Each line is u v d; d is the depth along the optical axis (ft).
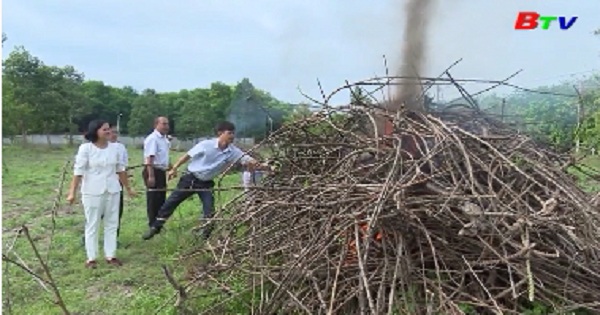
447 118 14.67
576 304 9.98
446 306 9.98
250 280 12.00
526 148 12.76
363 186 11.28
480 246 10.71
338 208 11.38
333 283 10.37
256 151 17.19
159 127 20.99
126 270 17.47
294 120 15.24
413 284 10.40
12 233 22.49
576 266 10.85
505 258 9.95
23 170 50.72
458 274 10.77
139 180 41.42
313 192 12.41
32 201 31.12
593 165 15.93
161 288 15.20
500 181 11.08
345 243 10.65
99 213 17.78
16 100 89.86
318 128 15.21
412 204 10.80
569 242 10.82
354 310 10.48
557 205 11.10
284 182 14.64
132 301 14.49
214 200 20.22
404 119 12.57
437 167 11.82
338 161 13.46
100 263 18.21
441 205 10.62
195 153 19.36
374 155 12.63
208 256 14.32
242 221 13.19
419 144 12.34
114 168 18.01
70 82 103.81
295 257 11.17
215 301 12.20
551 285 10.64
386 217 10.44
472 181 10.55
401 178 10.88
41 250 19.67
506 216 10.31
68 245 20.43
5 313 13.16
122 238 21.38
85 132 18.43
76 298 14.97
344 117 14.74
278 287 10.55
